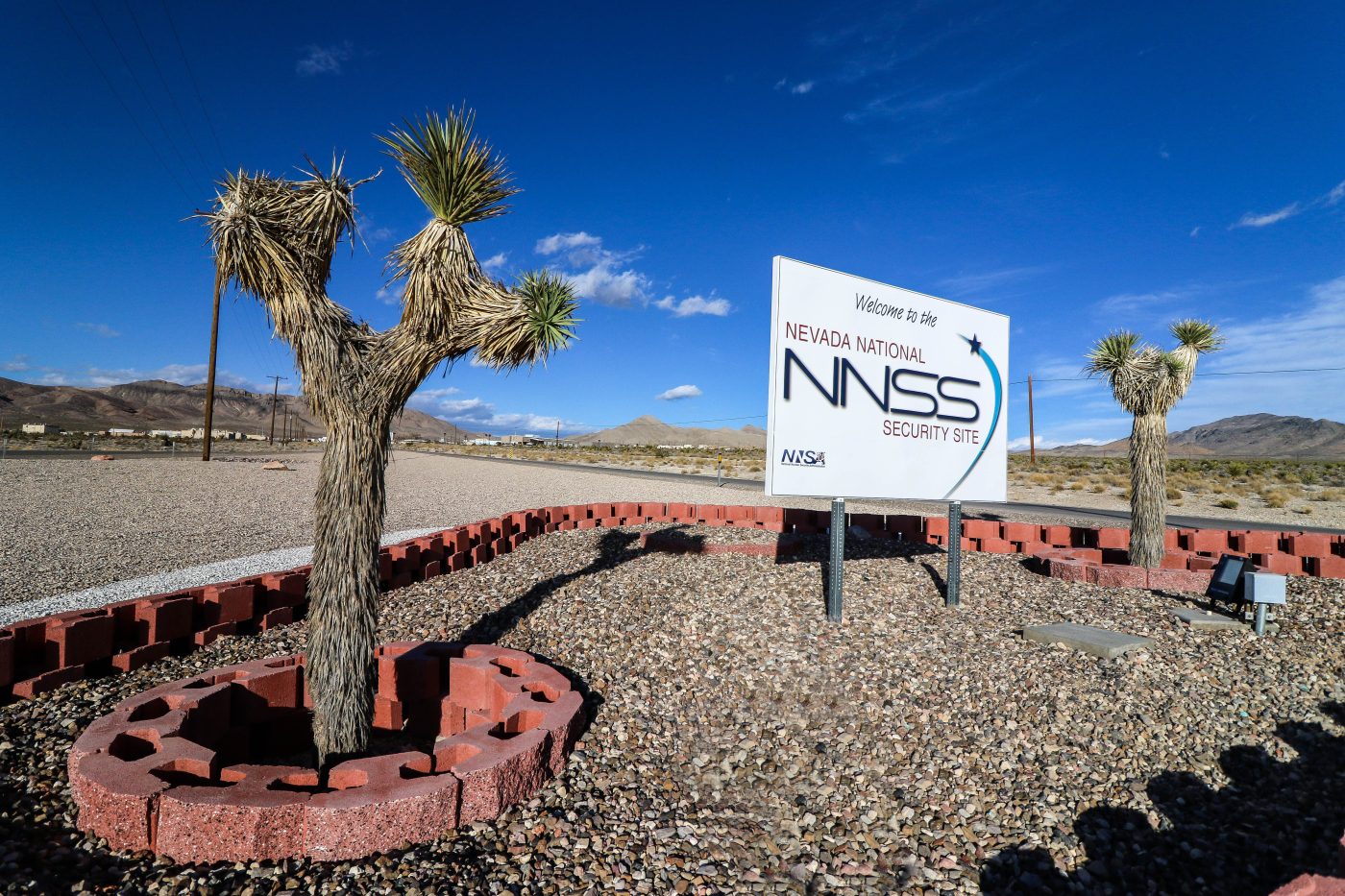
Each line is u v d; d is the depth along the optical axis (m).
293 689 4.89
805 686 5.46
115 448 54.97
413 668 5.23
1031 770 4.39
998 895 3.36
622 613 6.96
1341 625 6.70
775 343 6.86
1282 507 22.88
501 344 4.80
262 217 4.30
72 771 3.38
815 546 10.77
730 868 3.51
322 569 4.52
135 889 2.91
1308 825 3.80
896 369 7.73
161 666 5.62
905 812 4.01
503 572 8.87
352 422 4.56
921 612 7.16
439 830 3.38
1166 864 3.53
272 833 3.13
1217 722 4.92
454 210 4.68
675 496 22.83
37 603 7.28
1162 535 8.91
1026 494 28.67
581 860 3.38
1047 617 7.08
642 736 4.77
